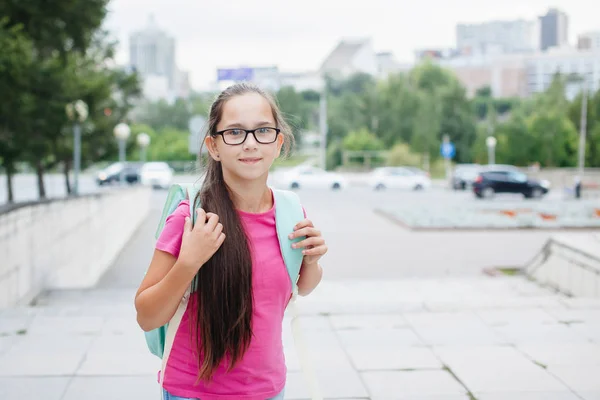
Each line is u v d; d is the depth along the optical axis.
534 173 39.88
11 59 9.55
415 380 4.08
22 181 41.62
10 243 6.62
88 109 15.18
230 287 1.72
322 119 48.97
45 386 3.92
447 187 39.72
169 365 1.83
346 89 87.06
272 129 1.80
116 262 12.77
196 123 12.98
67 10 10.97
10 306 6.58
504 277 10.12
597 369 4.27
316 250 1.86
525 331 5.22
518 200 29.12
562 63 120.19
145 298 1.68
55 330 5.18
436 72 65.12
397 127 61.59
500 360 4.48
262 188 1.85
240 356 1.77
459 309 6.03
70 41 12.27
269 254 1.82
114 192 13.95
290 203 1.90
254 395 1.81
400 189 37.34
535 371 4.24
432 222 17.94
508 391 3.89
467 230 17.14
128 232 15.98
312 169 38.59
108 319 5.54
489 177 29.83
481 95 96.69
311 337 5.08
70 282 9.38
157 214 21.64
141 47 173.38
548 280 9.16
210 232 1.65
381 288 8.75
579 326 5.35
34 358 4.45
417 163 55.72
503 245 14.40
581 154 40.91
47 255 8.19
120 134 20.67
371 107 64.12
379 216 20.69
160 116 77.19
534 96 68.12
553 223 17.75
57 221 8.71
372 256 12.87
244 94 1.81
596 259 7.48
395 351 4.70
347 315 5.79
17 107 10.34
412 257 12.78
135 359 4.44
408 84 66.00
